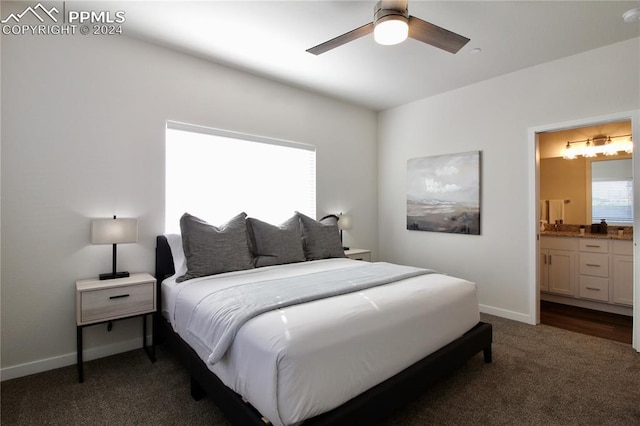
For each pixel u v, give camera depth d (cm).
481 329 239
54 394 205
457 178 393
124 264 274
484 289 372
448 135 404
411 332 182
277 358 130
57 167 243
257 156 361
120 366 244
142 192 281
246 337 148
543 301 428
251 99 351
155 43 286
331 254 351
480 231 374
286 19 248
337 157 439
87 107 255
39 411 187
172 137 303
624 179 412
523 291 341
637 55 274
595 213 434
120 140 271
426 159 426
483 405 192
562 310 385
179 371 236
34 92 234
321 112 419
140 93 280
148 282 249
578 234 407
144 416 182
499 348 273
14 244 228
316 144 414
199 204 319
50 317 240
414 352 182
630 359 252
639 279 266
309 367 134
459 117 393
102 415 183
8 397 201
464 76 357
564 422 177
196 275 253
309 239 346
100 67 261
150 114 286
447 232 404
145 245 283
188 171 313
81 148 253
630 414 183
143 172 282
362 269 266
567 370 235
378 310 174
